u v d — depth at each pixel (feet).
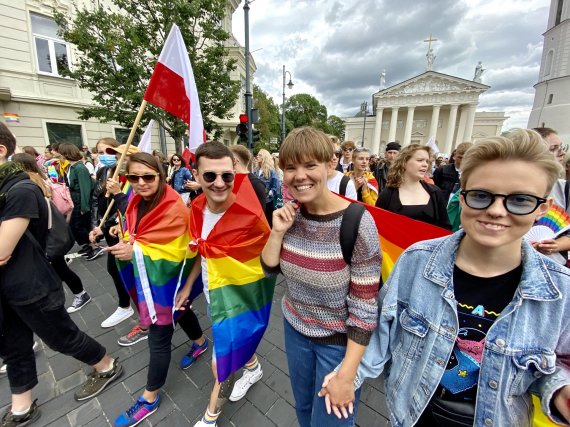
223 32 28.17
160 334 5.66
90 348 6.03
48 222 5.49
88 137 35.29
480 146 2.35
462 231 2.94
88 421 5.74
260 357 7.55
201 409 5.94
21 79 29.55
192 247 5.46
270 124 101.30
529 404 2.72
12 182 4.80
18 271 4.93
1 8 27.63
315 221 3.47
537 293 2.43
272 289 5.57
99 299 10.34
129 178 5.65
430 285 2.98
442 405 2.88
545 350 2.41
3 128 5.26
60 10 31.22
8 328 5.25
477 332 2.70
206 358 7.40
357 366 3.32
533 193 2.23
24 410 5.63
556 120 87.56
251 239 5.07
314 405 4.08
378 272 3.42
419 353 3.02
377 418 5.81
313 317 3.79
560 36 86.43
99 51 25.23
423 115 142.00
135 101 26.23
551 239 5.41
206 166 4.98
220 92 30.55
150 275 5.58
